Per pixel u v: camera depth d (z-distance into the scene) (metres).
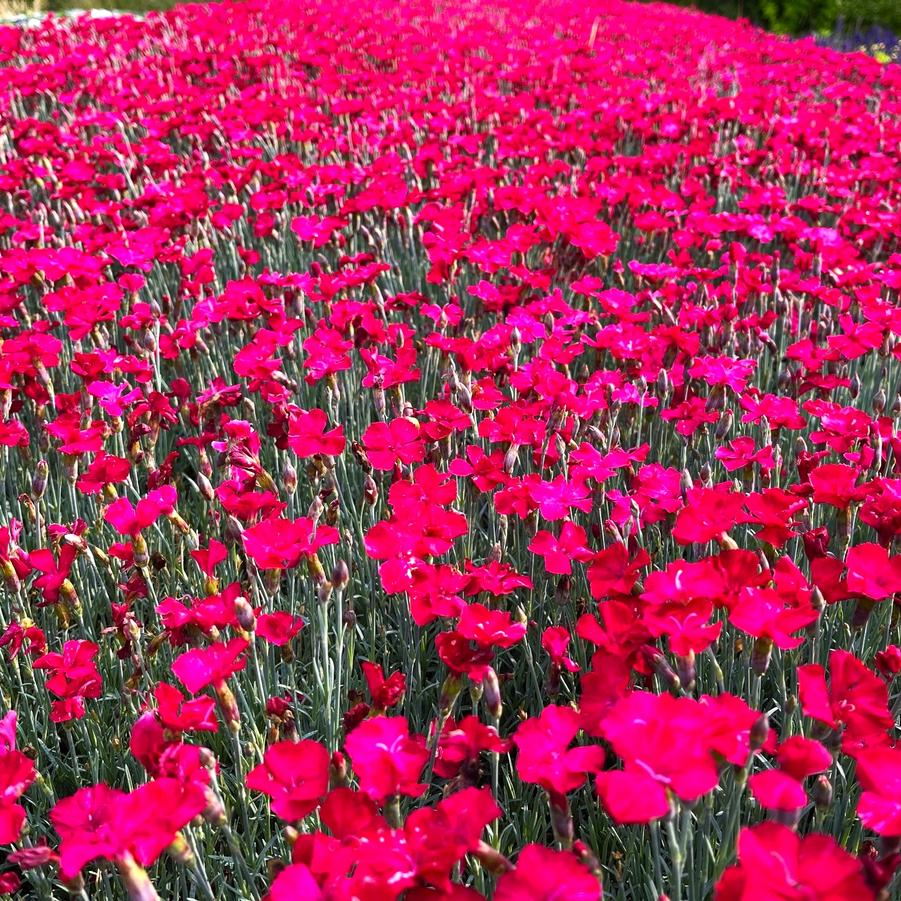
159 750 1.79
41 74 8.90
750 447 3.08
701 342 4.24
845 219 5.50
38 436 3.79
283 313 4.23
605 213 6.16
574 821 2.64
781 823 1.60
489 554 3.12
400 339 4.05
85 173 6.14
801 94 10.16
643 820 1.46
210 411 3.60
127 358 3.82
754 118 8.04
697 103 8.34
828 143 7.01
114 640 3.04
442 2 15.55
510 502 2.77
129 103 7.94
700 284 4.66
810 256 5.02
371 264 4.62
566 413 3.33
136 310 4.02
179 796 1.63
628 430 3.70
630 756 1.54
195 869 1.85
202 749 1.94
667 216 5.81
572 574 3.04
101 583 3.14
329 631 3.25
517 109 7.73
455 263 4.71
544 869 1.49
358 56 10.54
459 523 2.46
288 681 2.90
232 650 2.08
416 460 2.97
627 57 11.11
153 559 2.96
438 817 1.63
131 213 5.97
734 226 5.34
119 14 16.25
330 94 8.80
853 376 4.54
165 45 11.44
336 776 1.93
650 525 3.22
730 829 1.90
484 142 7.93
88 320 4.12
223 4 13.17
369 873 1.51
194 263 4.76
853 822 2.38
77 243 5.83
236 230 6.14
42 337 3.73
